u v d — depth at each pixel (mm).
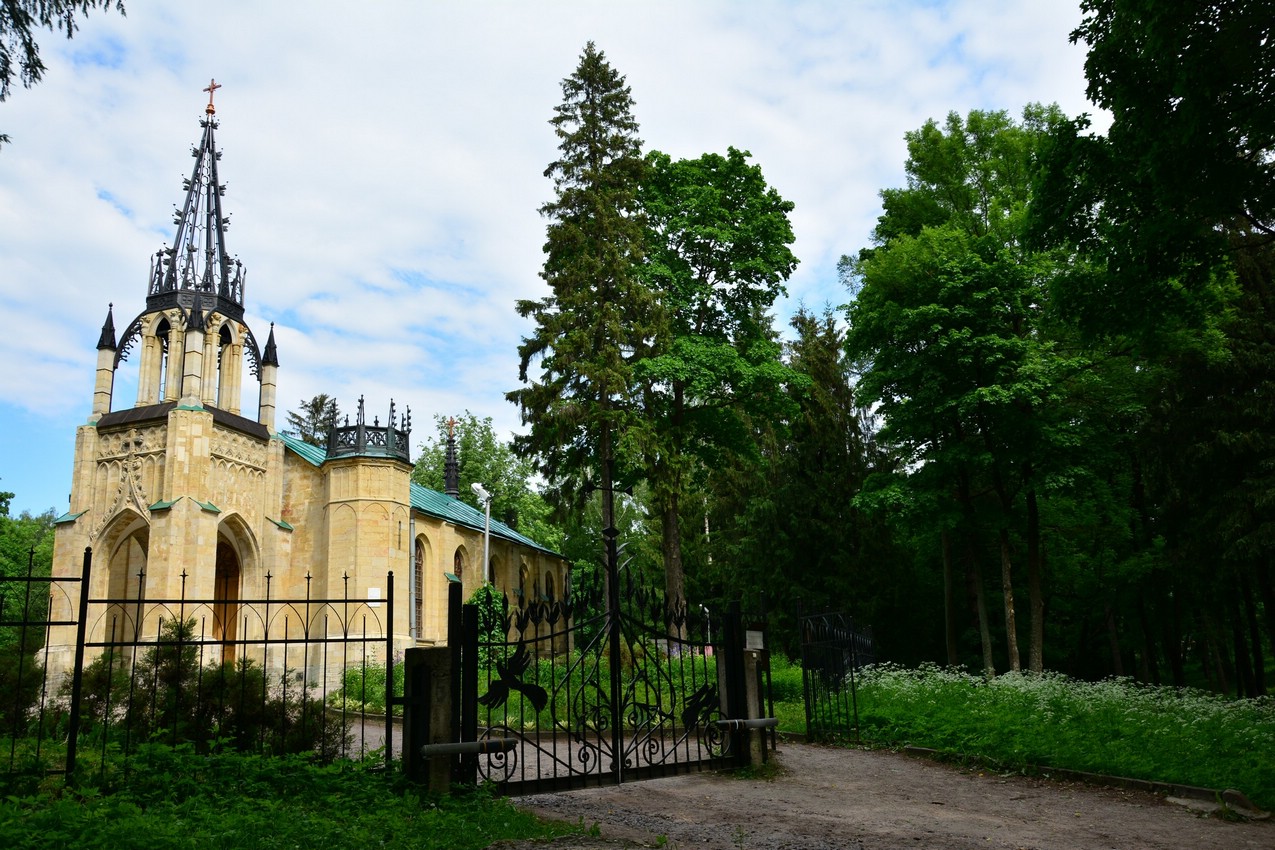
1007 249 27641
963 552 36781
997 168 33000
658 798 10492
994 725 14352
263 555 37031
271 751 10133
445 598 42062
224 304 38344
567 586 11391
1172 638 33781
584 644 12055
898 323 28328
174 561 32625
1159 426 28422
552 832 8219
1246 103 12773
